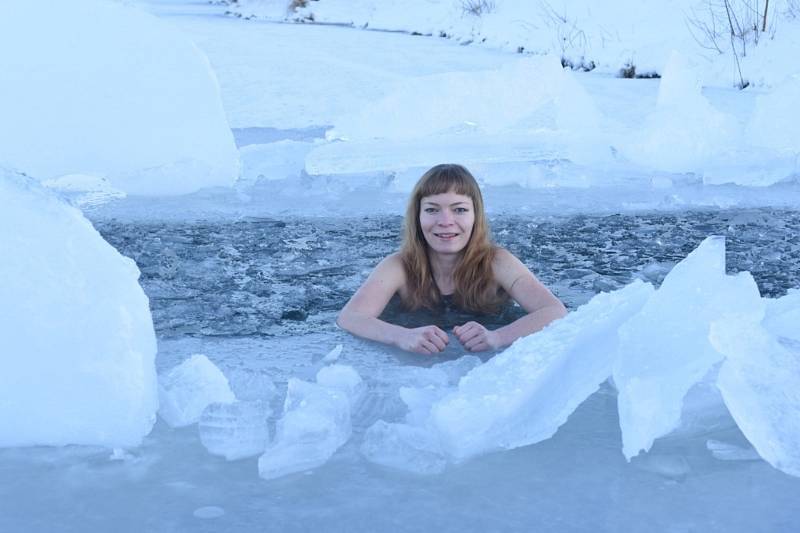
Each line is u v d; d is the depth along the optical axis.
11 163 4.96
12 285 2.01
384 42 14.11
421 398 2.20
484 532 1.64
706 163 5.36
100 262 2.08
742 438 2.01
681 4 12.43
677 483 1.82
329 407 2.05
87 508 1.74
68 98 4.98
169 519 1.69
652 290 2.33
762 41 10.47
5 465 1.91
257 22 18.39
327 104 8.27
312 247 3.79
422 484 1.82
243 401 2.16
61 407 1.99
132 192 4.80
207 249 3.74
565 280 3.33
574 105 5.93
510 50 12.89
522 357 2.16
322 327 2.86
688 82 5.70
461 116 5.79
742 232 4.02
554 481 1.83
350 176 5.19
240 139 6.47
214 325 2.85
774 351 2.02
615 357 2.16
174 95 5.06
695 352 2.05
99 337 2.01
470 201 3.05
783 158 5.31
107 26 5.02
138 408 2.00
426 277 3.12
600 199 4.72
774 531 1.64
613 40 12.05
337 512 1.71
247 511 1.72
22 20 4.92
